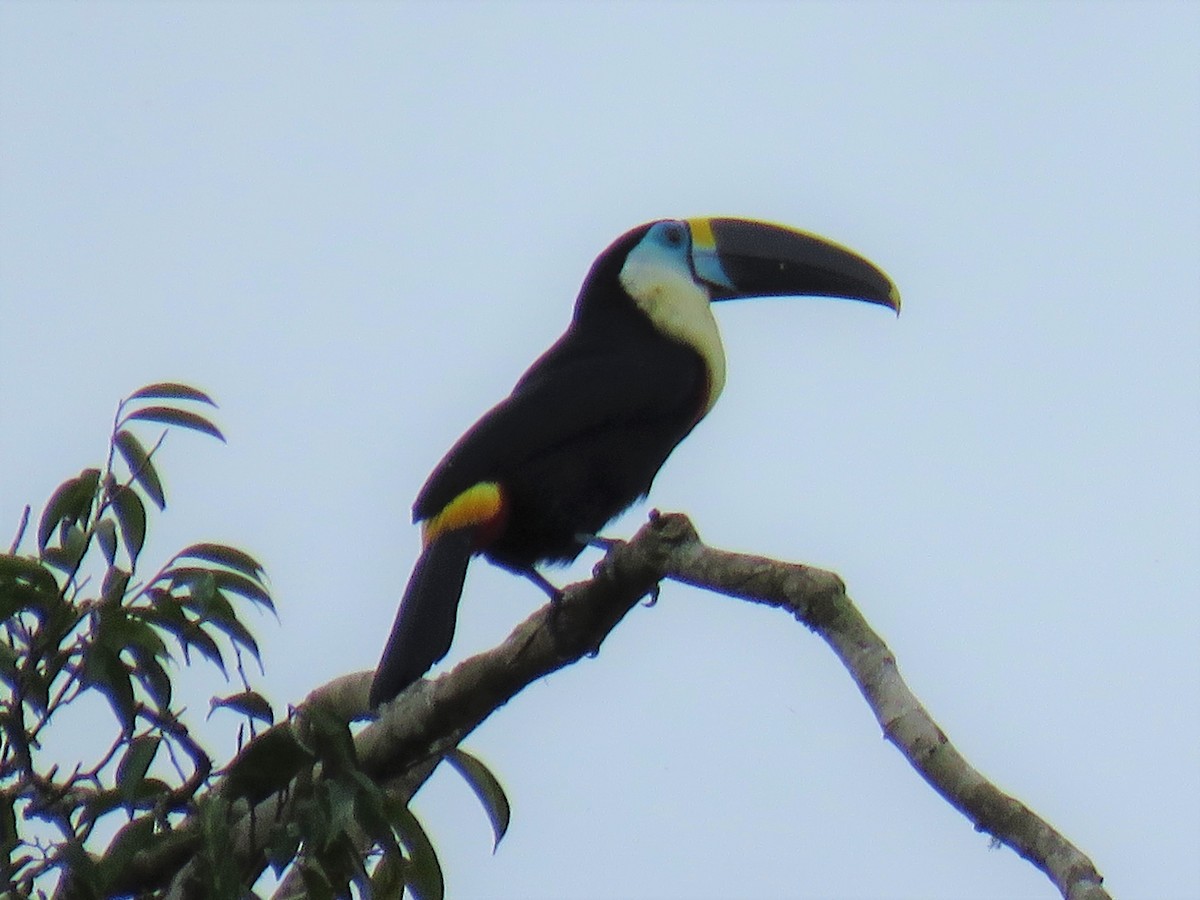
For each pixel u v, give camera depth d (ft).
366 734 34.04
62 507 31.35
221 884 28.89
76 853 29.66
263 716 29.94
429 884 30.94
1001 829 24.53
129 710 30.17
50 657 30.37
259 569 32.14
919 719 26.16
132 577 31.14
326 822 28.94
